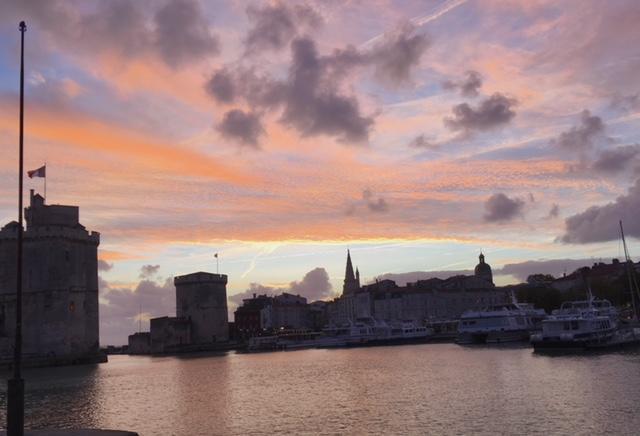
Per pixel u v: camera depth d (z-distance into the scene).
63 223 130.75
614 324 99.25
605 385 49.66
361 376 69.88
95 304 131.25
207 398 56.16
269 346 166.75
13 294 121.38
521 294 183.88
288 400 51.81
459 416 39.38
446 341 157.88
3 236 122.25
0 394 65.00
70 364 120.69
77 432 29.67
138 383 74.38
